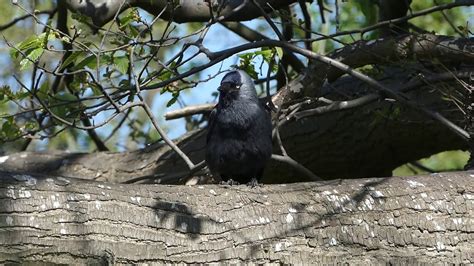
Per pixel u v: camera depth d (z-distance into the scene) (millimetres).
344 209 8820
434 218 9016
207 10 12188
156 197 8344
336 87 13625
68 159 14680
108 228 7949
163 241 8109
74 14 10422
